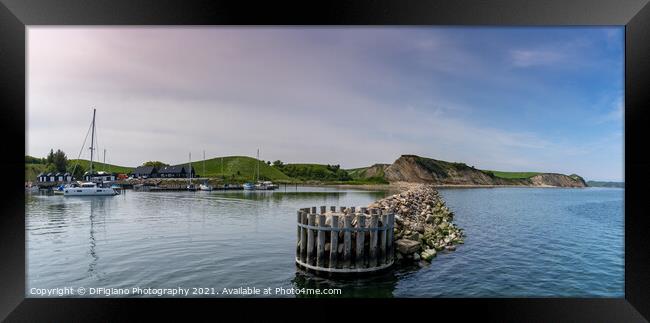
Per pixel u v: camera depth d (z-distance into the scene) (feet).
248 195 219.61
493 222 90.53
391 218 39.93
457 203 159.02
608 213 120.47
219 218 96.53
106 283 39.27
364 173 504.84
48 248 57.16
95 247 57.47
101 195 199.52
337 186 372.38
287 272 41.37
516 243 61.77
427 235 53.47
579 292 37.78
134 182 293.84
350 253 37.04
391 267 40.37
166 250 54.34
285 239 63.41
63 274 42.83
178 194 225.56
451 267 43.42
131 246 57.82
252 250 53.72
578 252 56.18
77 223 86.38
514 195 244.83
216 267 44.16
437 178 456.86
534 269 45.06
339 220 37.11
